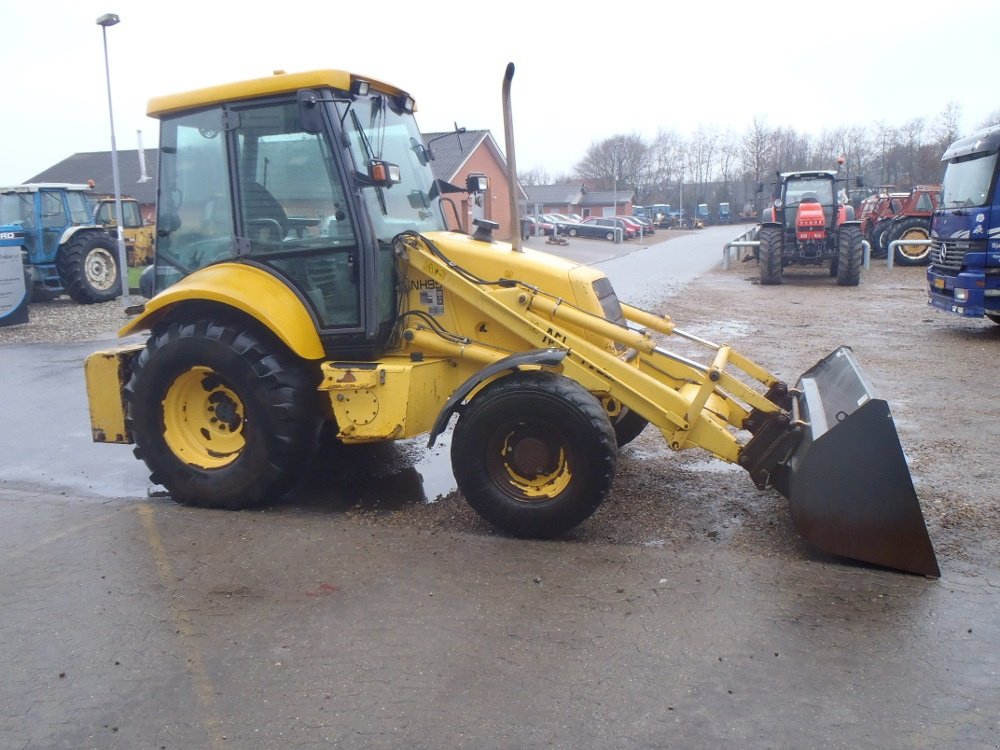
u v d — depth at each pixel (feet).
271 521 16.96
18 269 47.80
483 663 11.51
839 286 60.54
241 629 12.58
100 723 10.43
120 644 12.24
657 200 290.56
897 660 11.38
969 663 11.28
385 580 14.06
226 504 17.60
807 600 13.03
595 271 18.43
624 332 16.35
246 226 17.57
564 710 10.46
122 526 16.80
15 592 13.96
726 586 13.56
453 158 103.71
